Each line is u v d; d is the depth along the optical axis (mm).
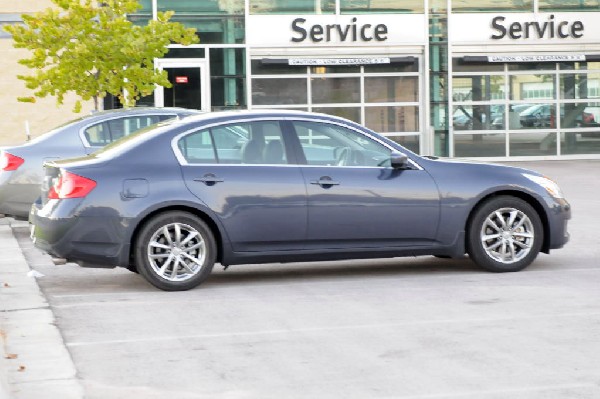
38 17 27953
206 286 12469
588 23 37656
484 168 12859
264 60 36250
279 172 12336
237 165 12297
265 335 9508
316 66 36656
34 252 16031
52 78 27844
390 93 37094
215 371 8188
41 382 7875
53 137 17297
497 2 37375
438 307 10695
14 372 8188
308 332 9594
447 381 7695
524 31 37438
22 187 17125
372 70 36969
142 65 30297
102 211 11922
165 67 35875
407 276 12867
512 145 37781
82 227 11922
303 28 36469
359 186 12438
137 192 11977
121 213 11930
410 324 9836
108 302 11453
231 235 12195
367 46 36875
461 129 37469
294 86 36594
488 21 37312
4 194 17141
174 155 12203
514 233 12914
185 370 8242
